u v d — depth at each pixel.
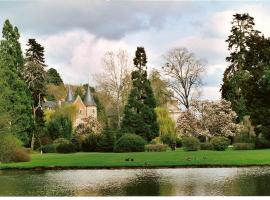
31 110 69.56
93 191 29.08
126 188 29.86
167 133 70.44
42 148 66.12
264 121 65.88
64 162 45.81
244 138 62.69
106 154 54.91
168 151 59.12
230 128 68.19
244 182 31.12
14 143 46.59
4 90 51.09
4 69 63.91
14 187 30.95
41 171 40.78
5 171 41.12
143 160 45.62
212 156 47.62
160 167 41.47
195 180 32.50
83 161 46.22
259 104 68.31
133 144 60.12
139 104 72.38
